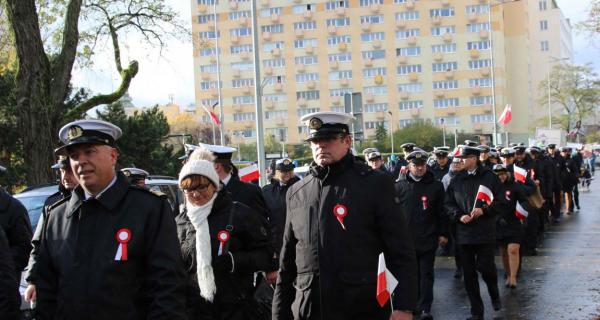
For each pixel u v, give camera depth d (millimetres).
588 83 67312
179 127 82188
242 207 4945
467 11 89500
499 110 88625
